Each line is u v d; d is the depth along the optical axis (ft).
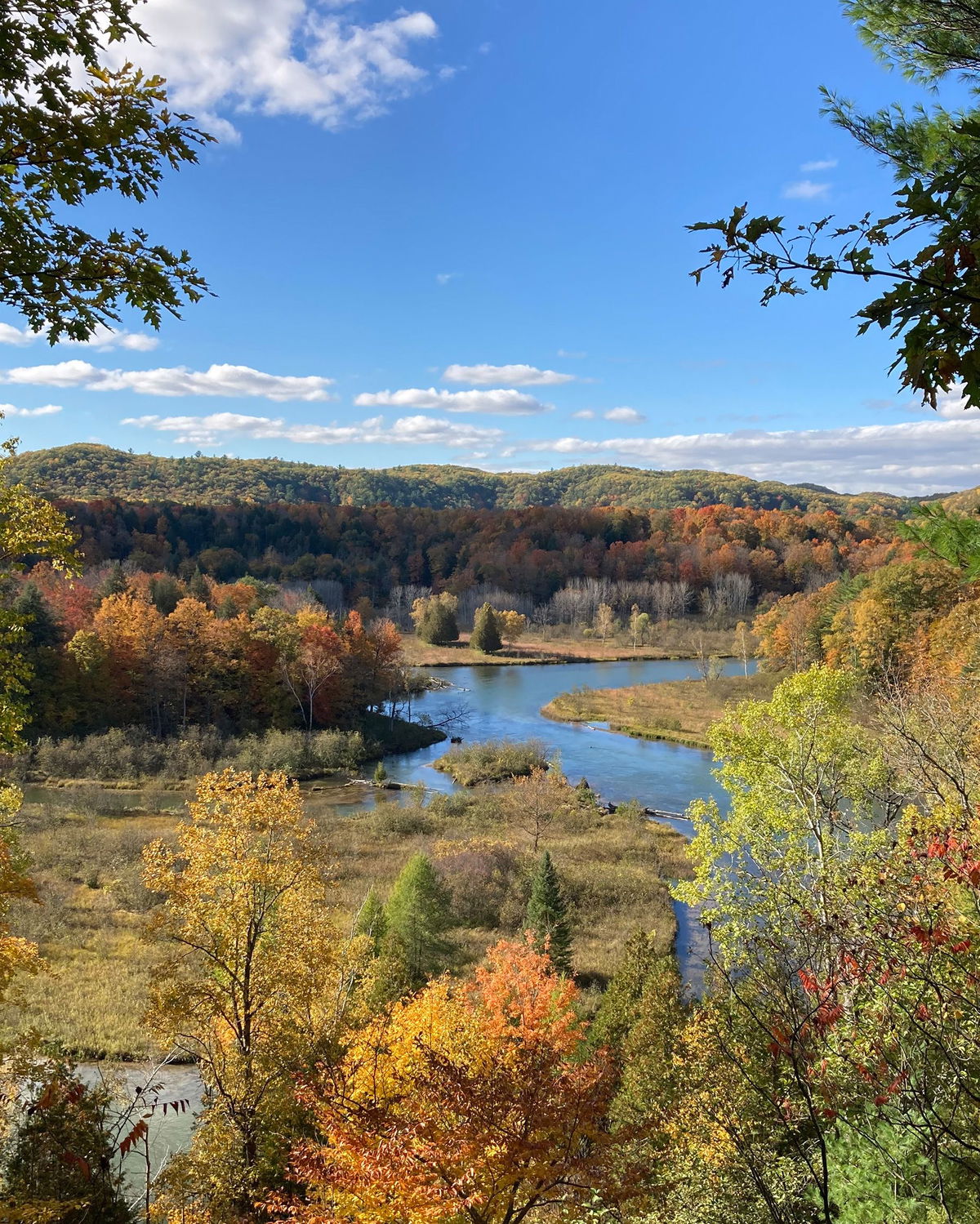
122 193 16.78
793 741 61.41
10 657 35.29
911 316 10.80
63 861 109.70
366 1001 61.41
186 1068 67.62
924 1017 17.51
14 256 15.66
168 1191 40.81
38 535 35.17
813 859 53.78
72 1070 40.34
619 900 101.35
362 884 101.86
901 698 41.11
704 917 51.06
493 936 93.20
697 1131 37.27
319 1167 29.09
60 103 15.28
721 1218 31.04
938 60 14.15
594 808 138.51
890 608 150.10
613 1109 50.31
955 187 10.32
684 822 135.33
